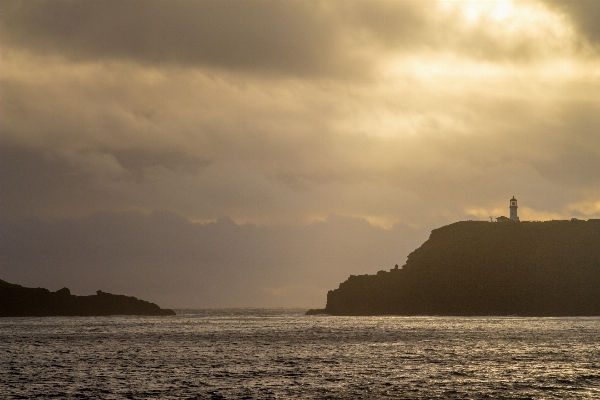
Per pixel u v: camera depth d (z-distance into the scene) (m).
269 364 76.94
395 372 68.88
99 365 76.88
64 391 58.47
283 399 54.09
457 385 60.41
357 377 65.50
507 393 56.38
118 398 54.94
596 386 59.59
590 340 105.62
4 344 106.56
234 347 100.00
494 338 110.88
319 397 54.88
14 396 56.22
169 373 69.50
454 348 93.94
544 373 67.44
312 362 78.56
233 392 57.38
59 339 118.25
